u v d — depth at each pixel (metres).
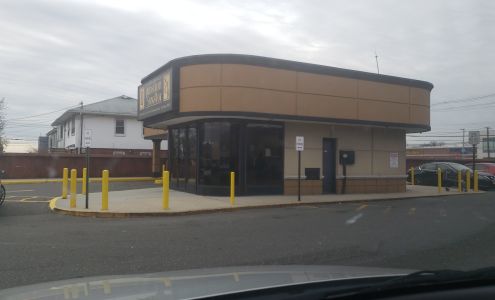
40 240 9.55
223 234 10.46
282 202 16.69
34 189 22.61
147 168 33.69
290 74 18.42
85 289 2.89
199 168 19.00
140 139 38.62
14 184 26.03
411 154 77.62
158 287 2.89
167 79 18.61
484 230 11.18
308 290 2.76
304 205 16.89
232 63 17.53
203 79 17.59
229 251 8.57
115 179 30.03
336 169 20.83
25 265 7.35
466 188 24.11
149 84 20.97
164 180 14.43
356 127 21.33
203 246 9.04
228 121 18.45
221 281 3.03
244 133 18.66
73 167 31.55
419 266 7.40
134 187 24.14
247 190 18.70
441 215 14.05
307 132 20.05
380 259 7.93
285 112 18.27
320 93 19.08
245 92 17.56
